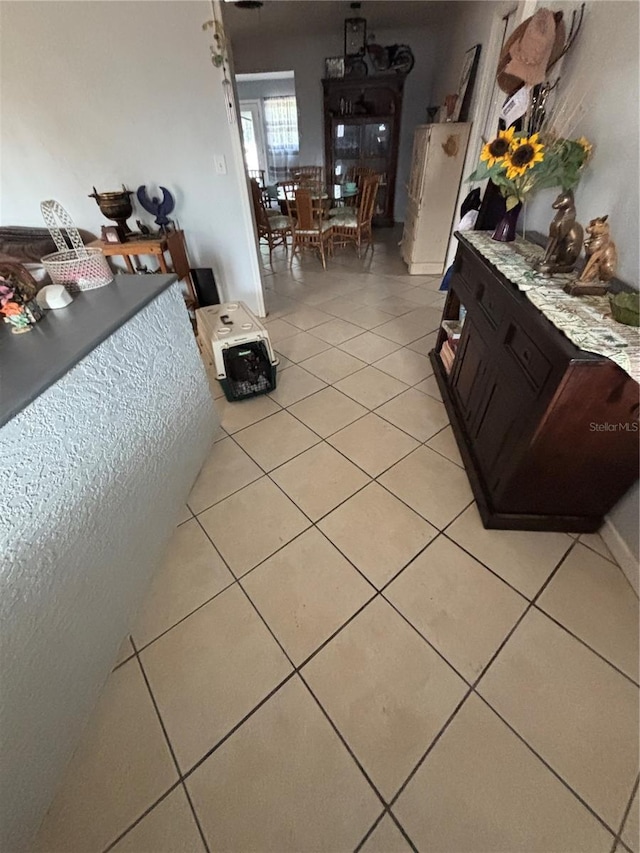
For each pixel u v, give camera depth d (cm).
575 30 152
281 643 116
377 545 141
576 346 98
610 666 108
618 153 130
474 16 319
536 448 117
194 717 102
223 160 248
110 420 110
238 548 142
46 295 114
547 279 132
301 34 473
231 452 183
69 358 92
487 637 115
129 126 238
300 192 377
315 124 555
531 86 164
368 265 426
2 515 76
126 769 94
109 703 105
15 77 218
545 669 108
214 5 196
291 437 191
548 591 126
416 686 106
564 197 128
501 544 140
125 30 205
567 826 85
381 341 273
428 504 155
